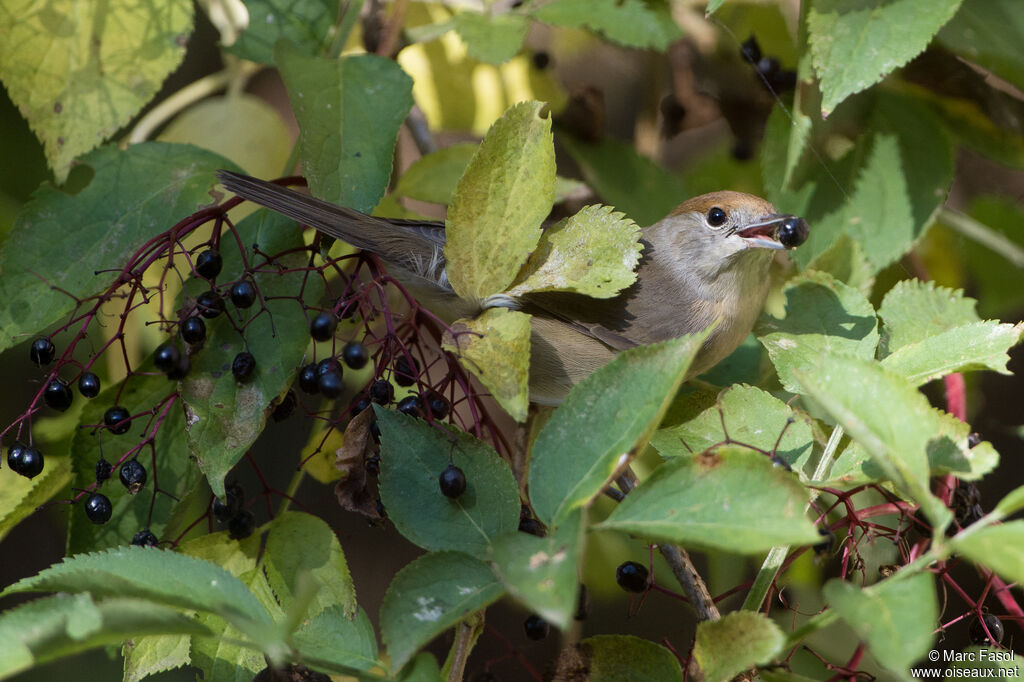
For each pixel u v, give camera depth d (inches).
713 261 122.2
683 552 118.7
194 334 118.4
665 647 118.0
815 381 116.3
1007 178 122.6
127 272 118.7
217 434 118.3
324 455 119.6
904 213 121.0
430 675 116.3
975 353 118.0
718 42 123.1
